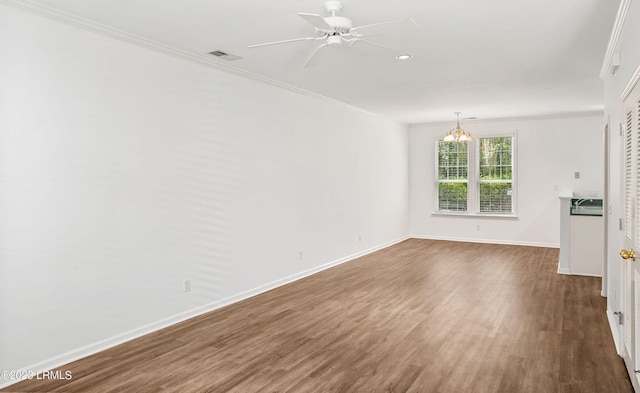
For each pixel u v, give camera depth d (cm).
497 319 431
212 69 466
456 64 466
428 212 978
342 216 716
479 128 918
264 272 543
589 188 828
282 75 516
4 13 299
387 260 739
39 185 320
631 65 286
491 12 322
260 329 409
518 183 887
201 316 448
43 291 324
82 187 348
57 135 330
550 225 862
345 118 722
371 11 321
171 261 423
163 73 412
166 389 293
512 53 426
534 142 870
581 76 521
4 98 300
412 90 602
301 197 612
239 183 502
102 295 364
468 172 933
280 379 306
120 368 326
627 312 305
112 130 369
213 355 349
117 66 372
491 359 337
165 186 416
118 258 376
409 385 296
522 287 555
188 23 349
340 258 713
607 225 496
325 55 433
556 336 384
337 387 294
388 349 358
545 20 338
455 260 736
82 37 345
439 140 958
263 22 347
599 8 313
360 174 772
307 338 384
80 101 345
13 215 306
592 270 615
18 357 311
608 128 446
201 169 454
